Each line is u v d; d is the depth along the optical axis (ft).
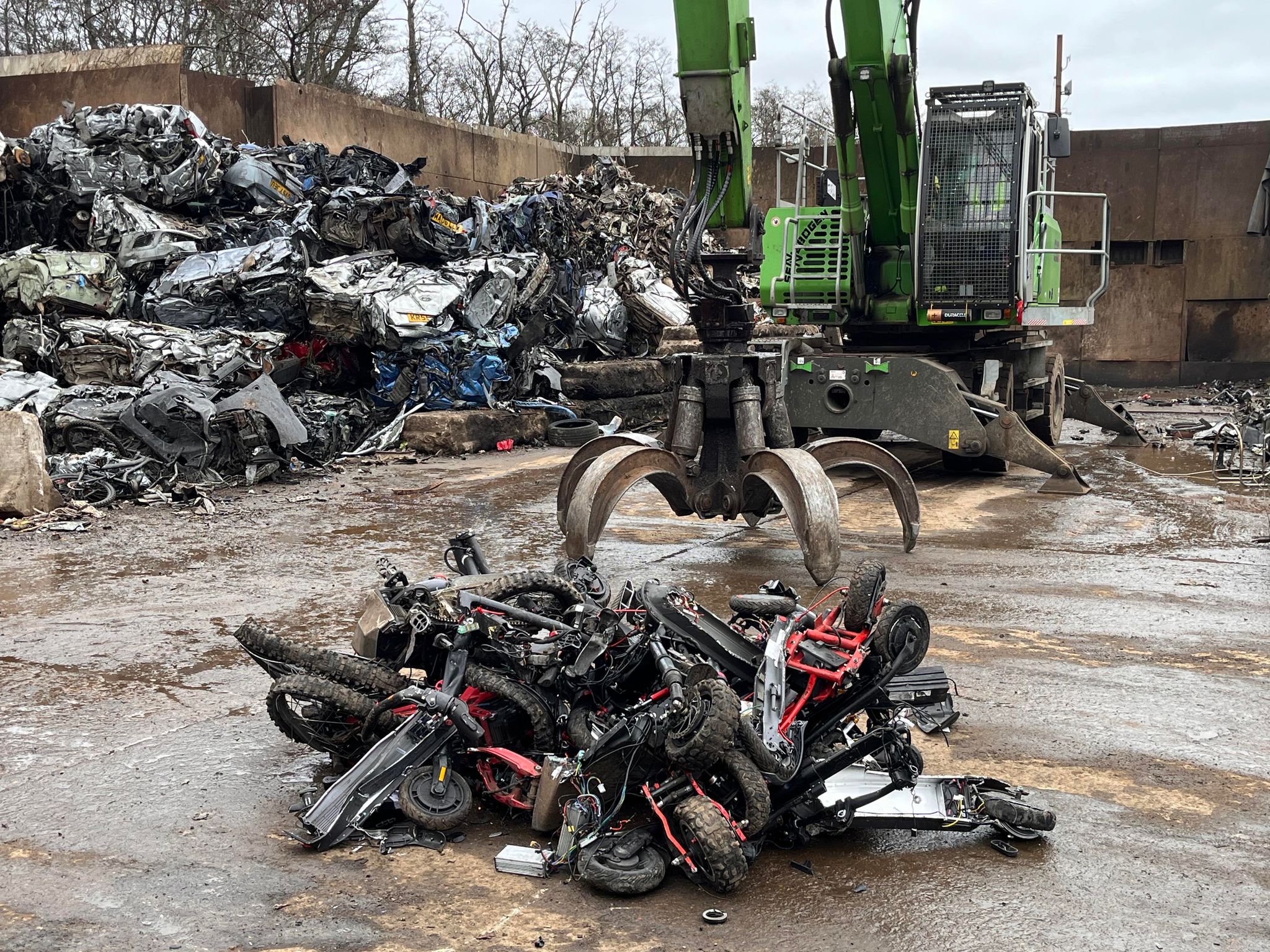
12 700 20.15
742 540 35.09
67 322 51.16
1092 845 14.43
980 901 12.98
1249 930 12.30
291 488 45.37
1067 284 101.81
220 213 66.28
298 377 58.34
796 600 17.12
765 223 45.16
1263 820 15.16
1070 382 59.88
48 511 38.40
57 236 60.18
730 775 13.91
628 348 76.43
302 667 16.35
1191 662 22.20
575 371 67.26
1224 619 25.40
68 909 12.82
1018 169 40.52
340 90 115.44
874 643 15.23
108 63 78.18
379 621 16.43
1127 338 101.14
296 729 16.35
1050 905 12.87
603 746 14.11
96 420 43.37
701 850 12.99
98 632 24.59
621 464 29.01
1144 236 99.55
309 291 56.65
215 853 14.29
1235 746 17.80
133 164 60.54
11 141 59.41
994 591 27.91
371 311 56.44
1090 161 99.96
